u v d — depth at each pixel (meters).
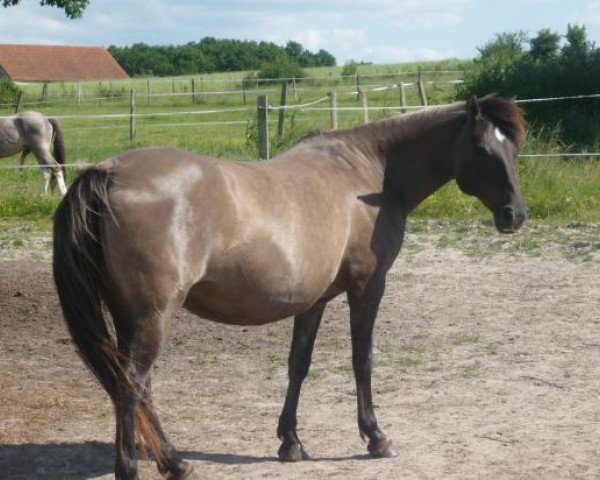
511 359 7.57
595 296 9.64
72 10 10.44
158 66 96.00
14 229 13.61
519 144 5.64
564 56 20.61
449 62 65.62
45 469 5.31
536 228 13.04
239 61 100.31
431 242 12.46
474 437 5.77
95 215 4.36
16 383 7.03
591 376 7.07
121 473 4.36
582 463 5.27
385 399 6.61
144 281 4.33
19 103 31.19
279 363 7.64
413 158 5.74
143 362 4.37
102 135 29.70
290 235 4.81
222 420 6.24
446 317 8.96
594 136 17.86
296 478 5.12
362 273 5.41
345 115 28.64
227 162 4.86
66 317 4.38
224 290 4.66
